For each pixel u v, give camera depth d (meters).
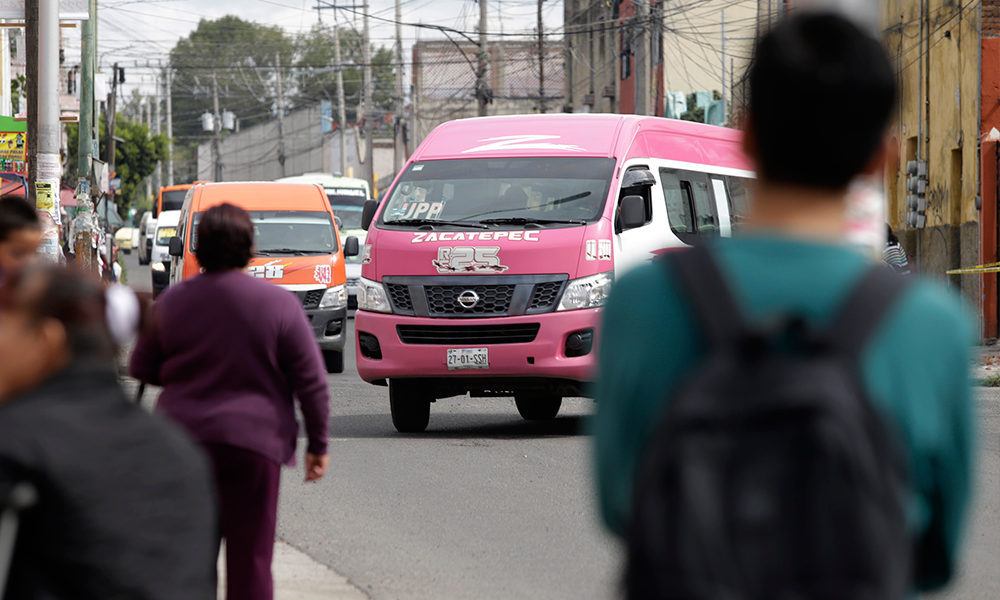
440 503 27.09
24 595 7.79
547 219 36.44
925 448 5.98
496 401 48.25
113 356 8.40
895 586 5.54
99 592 7.80
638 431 6.21
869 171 6.36
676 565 5.48
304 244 62.69
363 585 20.42
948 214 75.38
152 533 8.00
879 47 6.25
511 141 39.16
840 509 5.47
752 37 6.55
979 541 23.17
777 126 6.23
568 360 35.44
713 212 41.12
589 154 38.00
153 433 8.23
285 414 15.91
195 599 8.16
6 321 8.23
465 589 20.20
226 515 15.68
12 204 20.53
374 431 38.69
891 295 5.98
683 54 116.38
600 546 23.12
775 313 6.02
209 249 15.83
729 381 5.80
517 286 35.56
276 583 20.48
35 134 57.81
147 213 170.38
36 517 7.80
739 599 5.41
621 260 36.66
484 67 139.25
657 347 6.14
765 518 5.49
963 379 6.05
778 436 5.60
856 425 5.62
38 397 8.05
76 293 8.20
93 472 7.88
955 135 74.00
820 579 5.42
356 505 26.94
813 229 6.27
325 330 60.34
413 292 36.31
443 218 37.25
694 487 5.57
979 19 69.50
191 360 15.68
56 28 52.22
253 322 15.65
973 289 70.69
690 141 41.12
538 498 27.53
